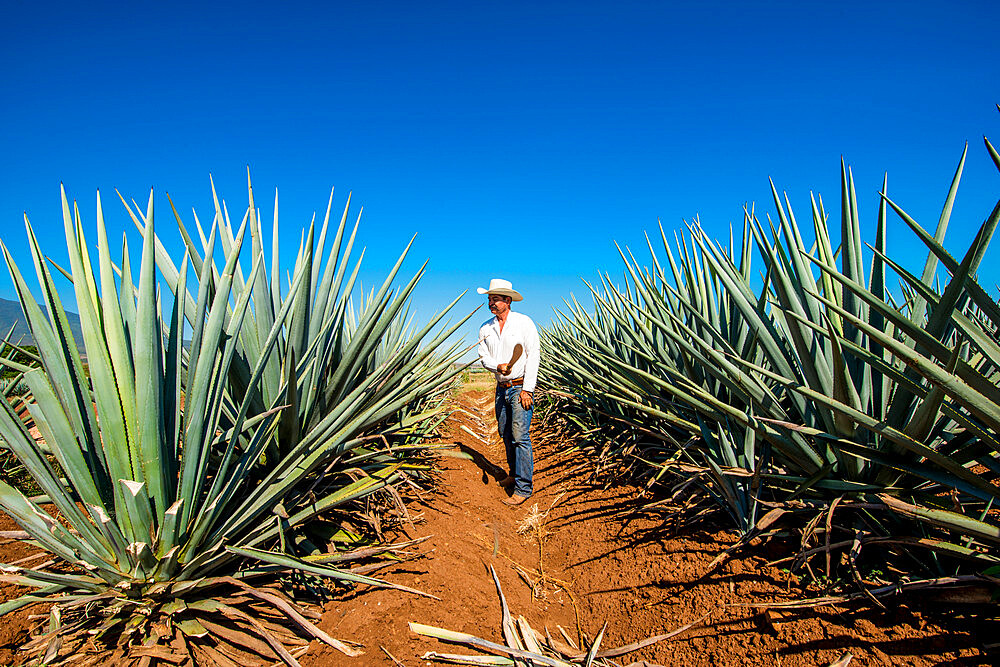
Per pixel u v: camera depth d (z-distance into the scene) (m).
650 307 3.67
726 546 2.52
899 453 1.87
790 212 2.18
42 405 1.55
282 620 1.99
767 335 2.36
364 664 1.84
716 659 1.89
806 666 1.71
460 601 2.34
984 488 1.63
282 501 2.27
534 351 4.00
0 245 1.51
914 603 1.80
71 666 1.63
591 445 4.77
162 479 1.74
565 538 3.29
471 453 5.23
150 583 1.78
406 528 2.90
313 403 2.62
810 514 2.31
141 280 1.61
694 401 2.64
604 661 2.02
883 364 1.65
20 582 1.62
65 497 1.64
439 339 2.94
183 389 2.45
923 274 2.21
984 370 2.33
